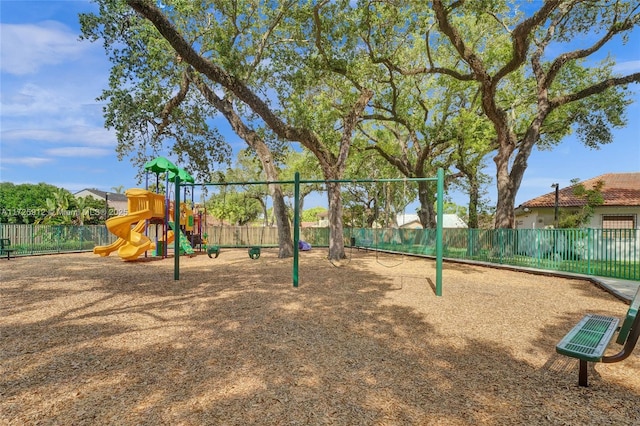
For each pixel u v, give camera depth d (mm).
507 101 22125
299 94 16969
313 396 3205
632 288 8734
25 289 8555
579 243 12047
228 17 15852
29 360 4031
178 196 10203
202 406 3008
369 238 27844
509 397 3203
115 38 13016
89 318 5883
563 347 3225
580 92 18500
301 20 15133
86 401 3080
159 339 4809
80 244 22203
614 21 16359
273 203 18516
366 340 4852
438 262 8117
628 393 3293
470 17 20000
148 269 12773
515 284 9969
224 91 18734
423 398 3182
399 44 15977
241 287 8953
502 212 18641
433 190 29031
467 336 5059
